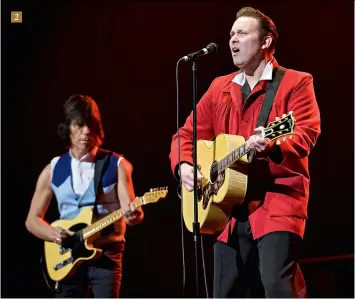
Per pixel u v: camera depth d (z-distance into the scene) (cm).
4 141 1738
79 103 1202
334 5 1583
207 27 1667
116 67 1739
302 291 870
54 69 1753
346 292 1345
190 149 998
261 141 810
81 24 1745
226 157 885
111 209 1179
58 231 1185
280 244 862
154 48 1719
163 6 1702
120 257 1151
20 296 1678
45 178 1230
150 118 1725
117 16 1733
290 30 1603
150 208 1692
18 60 1744
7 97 1742
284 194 877
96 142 1198
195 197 893
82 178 1187
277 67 927
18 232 1723
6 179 1730
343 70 1592
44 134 1748
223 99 961
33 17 1738
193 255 1636
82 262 1156
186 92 1692
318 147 1617
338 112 1603
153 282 1662
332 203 1609
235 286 927
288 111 893
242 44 926
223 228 931
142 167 1723
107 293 1128
